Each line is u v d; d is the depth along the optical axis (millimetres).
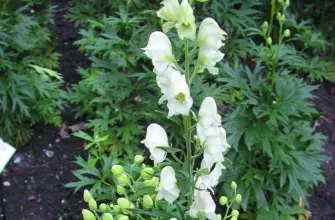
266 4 1123
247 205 759
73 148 866
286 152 720
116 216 543
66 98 893
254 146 736
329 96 1058
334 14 1131
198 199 435
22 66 860
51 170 826
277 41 1136
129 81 811
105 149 815
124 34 849
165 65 397
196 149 430
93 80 798
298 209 750
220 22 1023
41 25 1028
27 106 843
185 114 384
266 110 688
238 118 707
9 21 852
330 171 876
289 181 722
